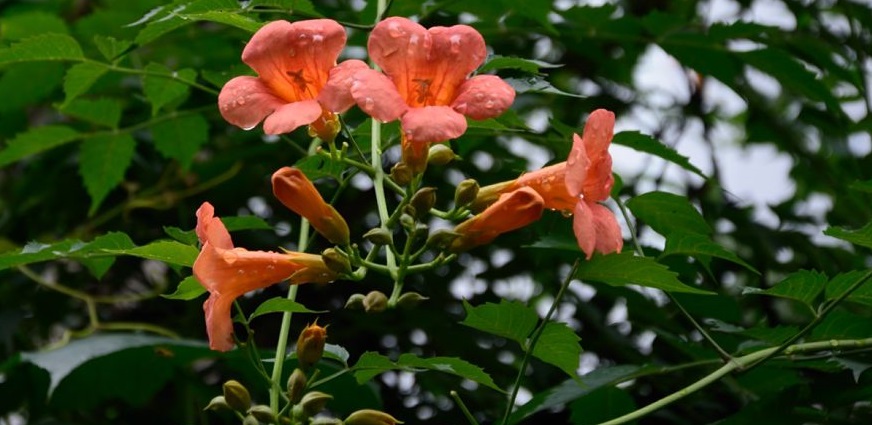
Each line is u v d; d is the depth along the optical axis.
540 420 6.03
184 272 4.84
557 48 7.49
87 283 7.30
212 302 3.65
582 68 7.47
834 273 6.57
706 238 4.30
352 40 6.06
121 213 7.23
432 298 6.61
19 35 6.31
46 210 7.31
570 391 4.74
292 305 3.83
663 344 6.02
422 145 3.85
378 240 3.79
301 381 3.86
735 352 4.64
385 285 6.55
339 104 3.40
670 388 5.73
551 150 6.36
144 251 3.72
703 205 6.91
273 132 3.37
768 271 6.73
